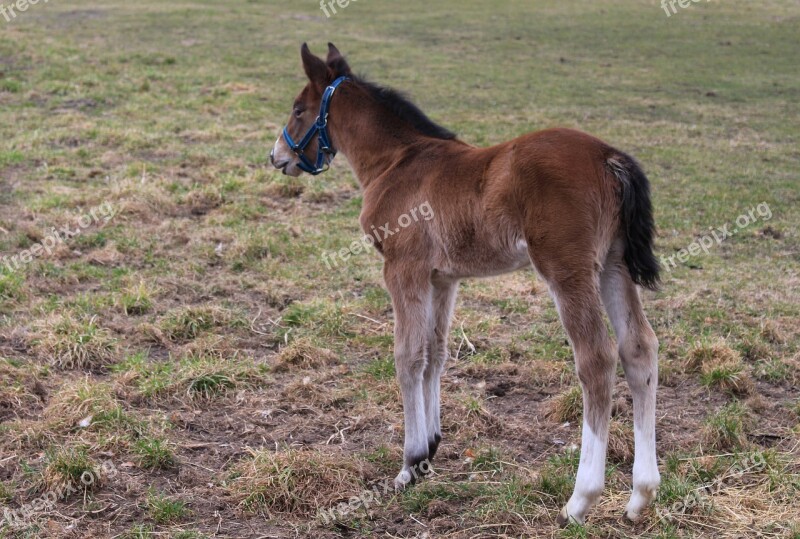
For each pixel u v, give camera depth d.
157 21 19.45
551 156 3.84
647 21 20.17
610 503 4.16
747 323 6.19
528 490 4.21
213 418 5.04
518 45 17.62
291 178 9.34
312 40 17.62
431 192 4.26
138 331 6.03
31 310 6.27
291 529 4.04
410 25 19.84
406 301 4.34
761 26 19.31
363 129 4.78
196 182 9.16
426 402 4.53
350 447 4.76
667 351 5.78
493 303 6.73
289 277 7.05
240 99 12.75
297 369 5.63
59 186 8.89
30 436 4.64
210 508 4.18
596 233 3.82
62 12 20.52
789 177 9.67
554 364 5.61
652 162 10.16
